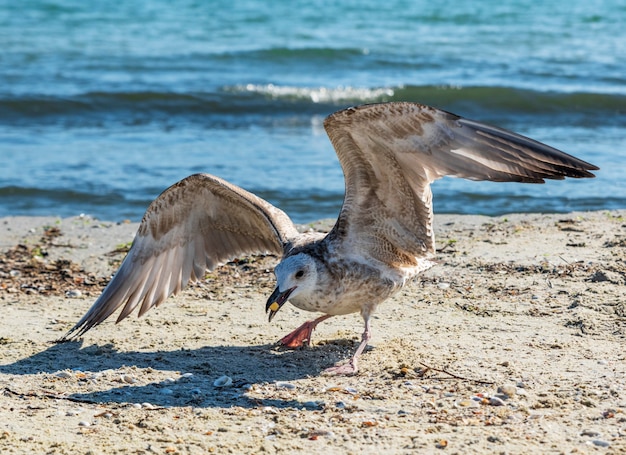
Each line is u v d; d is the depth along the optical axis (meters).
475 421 8.00
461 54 37.09
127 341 10.41
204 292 12.27
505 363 9.37
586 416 8.04
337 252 9.44
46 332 10.74
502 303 11.34
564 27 43.28
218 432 7.90
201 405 8.55
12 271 13.28
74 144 23.39
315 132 25.47
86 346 10.27
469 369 9.26
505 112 28.53
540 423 7.92
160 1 47.78
